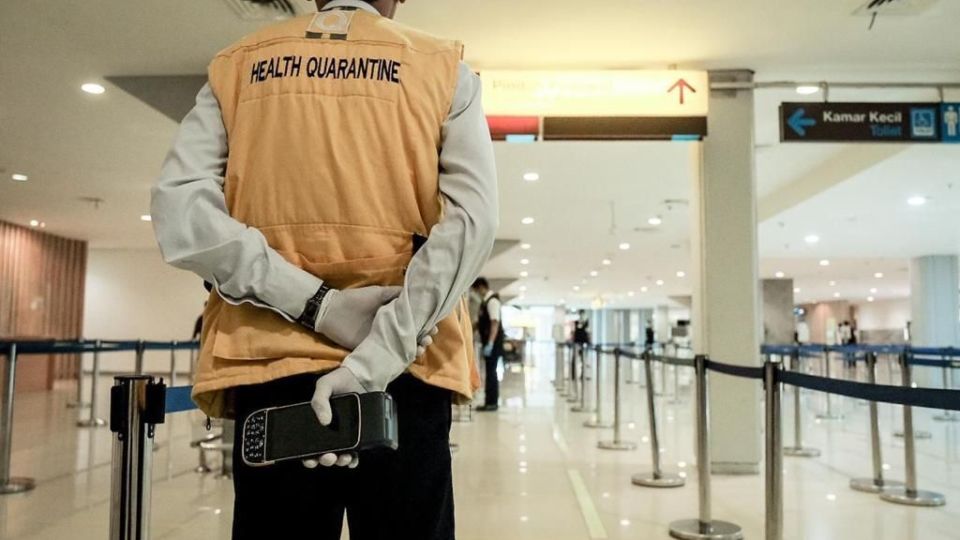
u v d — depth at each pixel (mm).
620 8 4465
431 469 953
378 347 863
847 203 9703
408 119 978
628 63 5352
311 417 855
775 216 10812
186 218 909
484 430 7113
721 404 5230
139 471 1369
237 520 908
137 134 7148
